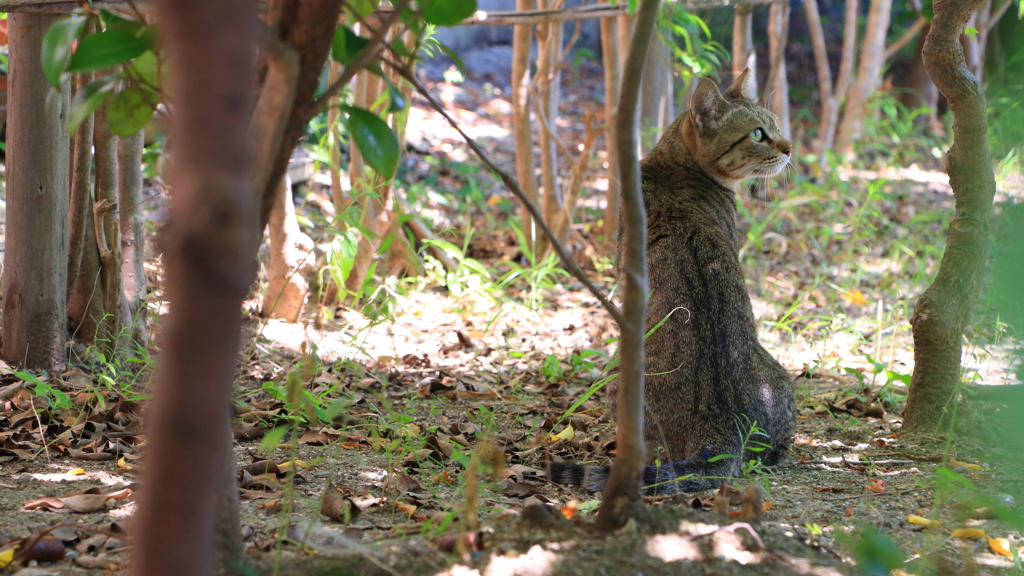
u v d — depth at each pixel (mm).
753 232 11797
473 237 12078
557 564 3252
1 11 5934
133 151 6906
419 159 15305
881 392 7133
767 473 5457
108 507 4305
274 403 6234
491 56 24438
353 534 3873
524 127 10727
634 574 3213
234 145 2000
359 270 9180
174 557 2156
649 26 3145
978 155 5957
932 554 4004
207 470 2164
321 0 2814
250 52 2027
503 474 5129
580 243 11961
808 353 8648
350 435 5762
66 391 6199
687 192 6406
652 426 5430
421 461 5121
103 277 6863
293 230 8297
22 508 4219
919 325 6227
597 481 4824
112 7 5789
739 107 6574
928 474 5406
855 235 11602
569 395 7223
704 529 3582
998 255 6691
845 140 16594
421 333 8789
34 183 6305
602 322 9320
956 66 5758
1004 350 7297
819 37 16422
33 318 6449
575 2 24891
